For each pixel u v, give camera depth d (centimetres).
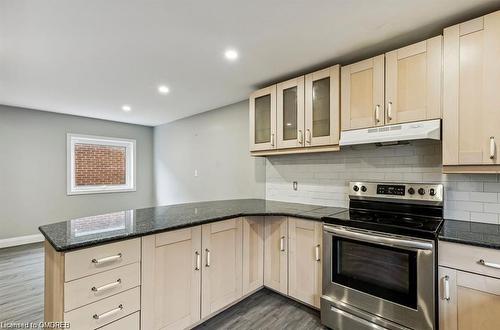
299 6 164
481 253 144
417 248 163
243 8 166
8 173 420
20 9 164
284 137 274
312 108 250
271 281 255
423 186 204
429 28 190
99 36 199
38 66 254
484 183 191
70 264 135
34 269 326
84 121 495
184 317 192
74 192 484
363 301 188
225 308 234
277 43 212
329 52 227
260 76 283
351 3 161
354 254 194
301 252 232
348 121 226
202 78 289
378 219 196
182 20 179
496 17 159
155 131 582
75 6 162
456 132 172
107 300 149
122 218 204
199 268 203
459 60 172
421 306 161
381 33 197
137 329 163
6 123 418
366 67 216
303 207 271
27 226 436
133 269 161
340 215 216
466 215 198
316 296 221
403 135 187
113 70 266
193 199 480
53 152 461
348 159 265
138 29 190
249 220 248
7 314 226
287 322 217
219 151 425
